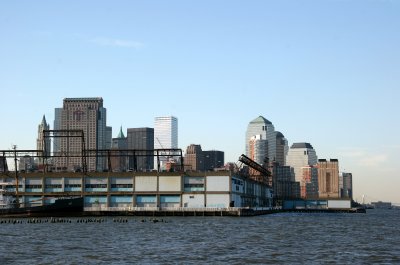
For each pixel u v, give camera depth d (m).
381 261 84.38
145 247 101.31
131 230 144.88
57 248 99.56
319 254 92.38
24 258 85.44
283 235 133.12
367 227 180.50
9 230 144.12
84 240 115.12
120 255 89.31
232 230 147.88
